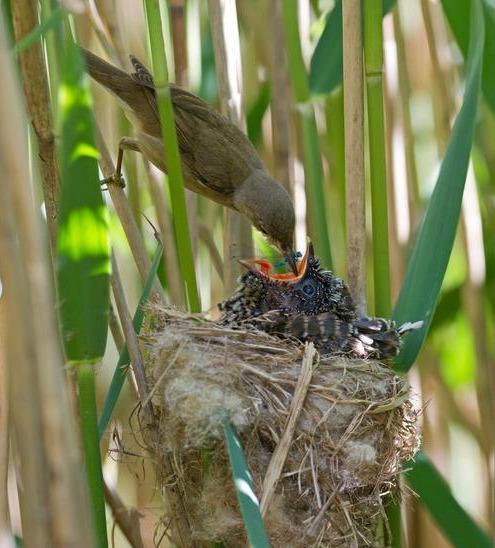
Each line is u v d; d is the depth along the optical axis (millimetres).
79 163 4062
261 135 4363
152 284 4168
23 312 4004
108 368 4324
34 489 4008
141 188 4332
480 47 4137
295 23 4188
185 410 4113
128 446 4254
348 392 4137
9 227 4004
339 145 4234
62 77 4055
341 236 4297
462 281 4324
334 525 4125
